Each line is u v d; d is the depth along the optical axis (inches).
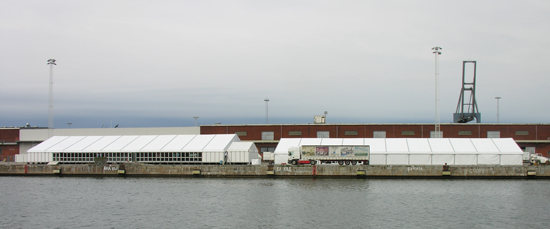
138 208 2770.7
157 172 4146.2
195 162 4293.8
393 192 3201.3
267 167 3991.1
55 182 3855.8
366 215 2546.8
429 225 2342.5
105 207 2812.5
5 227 2390.5
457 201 2886.3
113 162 4411.9
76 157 4483.3
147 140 4722.0
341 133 5113.2
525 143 4926.2
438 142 4308.6
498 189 3294.8
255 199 2997.0
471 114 5315.0
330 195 3107.8
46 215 2630.4
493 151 4069.9
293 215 2556.6
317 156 4045.3
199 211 2672.2
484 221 2418.8
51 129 5221.5
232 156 4281.5
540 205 2770.7
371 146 4301.2
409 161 4128.9
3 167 4365.2
